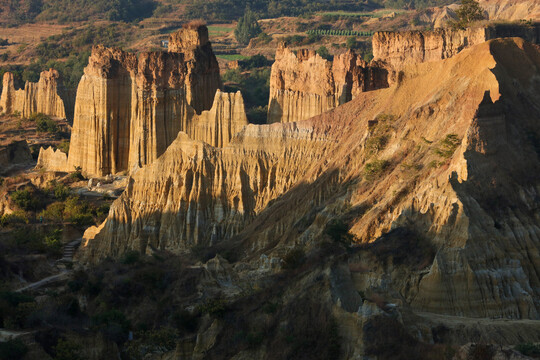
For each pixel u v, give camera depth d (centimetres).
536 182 10238
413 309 8488
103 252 14250
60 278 11919
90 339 8831
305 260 9312
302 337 7369
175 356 8650
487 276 8700
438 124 11381
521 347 6688
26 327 8775
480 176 9781
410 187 10531
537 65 12231
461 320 7919
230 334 8106
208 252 12712
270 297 8219
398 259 9056
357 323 7150
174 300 10481
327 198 12300
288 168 13862
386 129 12288
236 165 14238
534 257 9219
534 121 11150
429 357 6788
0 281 10938
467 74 11731
